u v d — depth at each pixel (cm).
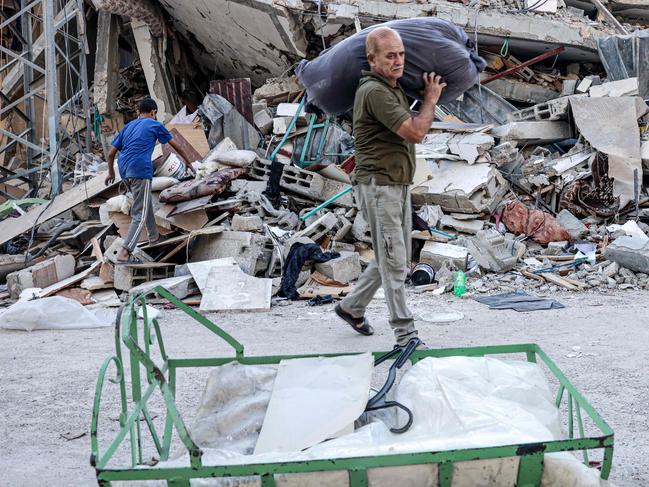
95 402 244
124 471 230
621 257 805
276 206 941
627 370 478
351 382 301
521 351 325
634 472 325
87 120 1293
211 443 293
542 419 278
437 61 451
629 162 964
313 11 1170
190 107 1546
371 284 545
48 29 1123
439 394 282
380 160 457
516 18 1172
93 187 996
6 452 373
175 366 323
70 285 815
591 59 1277
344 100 493
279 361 319
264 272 832
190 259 861
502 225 916
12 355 571
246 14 1230
